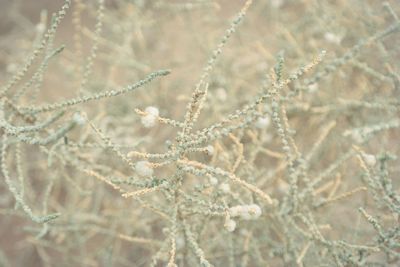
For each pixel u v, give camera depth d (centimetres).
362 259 43
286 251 47
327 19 57
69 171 61
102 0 44
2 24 74
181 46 65
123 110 60
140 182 39
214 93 56
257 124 44
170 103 61
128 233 56
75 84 60
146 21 62
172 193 39
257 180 50
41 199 63
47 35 42
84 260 58
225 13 69
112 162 54
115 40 68
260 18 67
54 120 37
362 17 55
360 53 54
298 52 55
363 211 41
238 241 50
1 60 71
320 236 43
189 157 52
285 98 43
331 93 55
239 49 60
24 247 65
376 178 43
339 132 56
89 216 56
